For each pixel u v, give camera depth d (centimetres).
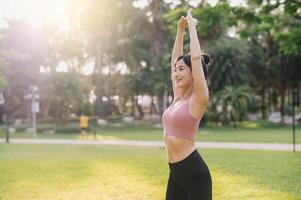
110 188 906
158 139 2516
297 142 2088
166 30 4056
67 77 4000
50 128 3541
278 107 5016
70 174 1112
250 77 4147
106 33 4394
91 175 1090
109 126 3972
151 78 4162
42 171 1176
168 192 402
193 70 369
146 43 4391
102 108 4516
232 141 2219
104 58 4862
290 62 4003
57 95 3966
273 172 1082
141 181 987
